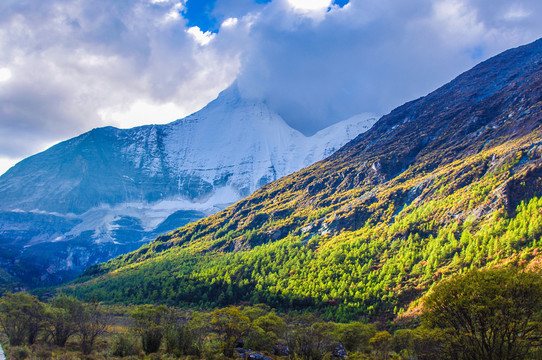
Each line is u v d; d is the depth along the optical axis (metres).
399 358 83.44
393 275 153.38
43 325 87.31
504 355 54.78
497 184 180.25
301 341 92.19
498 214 155.38
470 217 168.62
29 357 71.25
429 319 62.47
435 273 140.12
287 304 156.75
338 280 162.00
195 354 88.62
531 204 150.38
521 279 56.59
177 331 91.00
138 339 95.19
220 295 178.38
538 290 54.88
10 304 86.88
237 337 94.88
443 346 61.38
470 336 57.06
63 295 101.50
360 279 158.25
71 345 89.19
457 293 59.44
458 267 137.38
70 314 89.94
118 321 129.75
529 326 55.28
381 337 91.44
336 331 98.75
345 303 142.88
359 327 101.19
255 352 92.38
